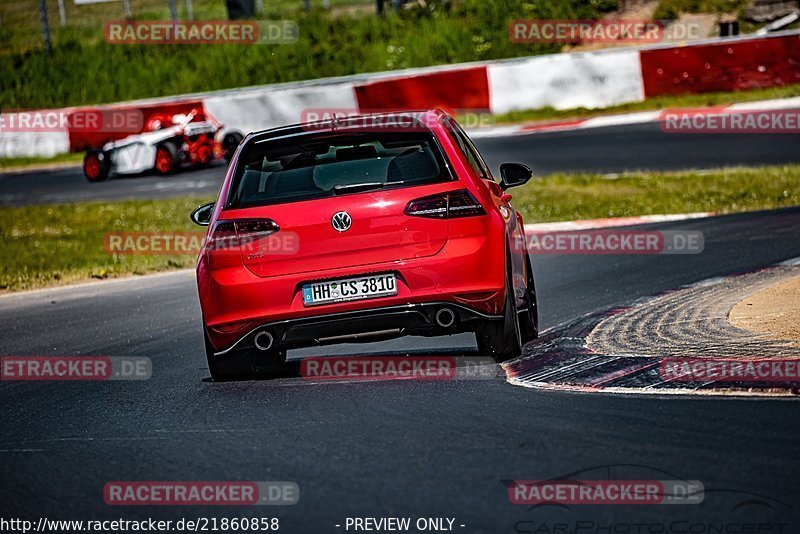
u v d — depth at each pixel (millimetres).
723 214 54156
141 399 23969
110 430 20922
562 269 42438
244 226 23125
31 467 18516
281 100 98438
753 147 74875
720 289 32281
